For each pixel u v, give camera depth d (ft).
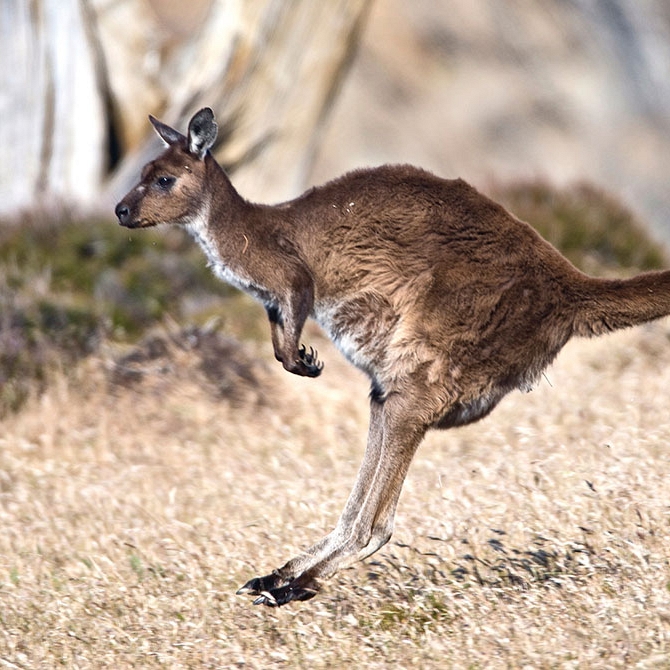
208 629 68.74
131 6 188.24
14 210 172.24
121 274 153.99
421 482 91.25
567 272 74.43
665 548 72.13
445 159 342.23
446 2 377.50
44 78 186.91
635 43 376.07
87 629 69.51
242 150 188.34
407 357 73.36
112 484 99.14
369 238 74.13
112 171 191.01
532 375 74.79
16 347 131.23
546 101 362.12
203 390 121.80
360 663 63.52
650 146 354.13
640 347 126.00
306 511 84.43
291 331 74.49
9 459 108.27
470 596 69.26
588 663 60.75
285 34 186.29
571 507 77.05
